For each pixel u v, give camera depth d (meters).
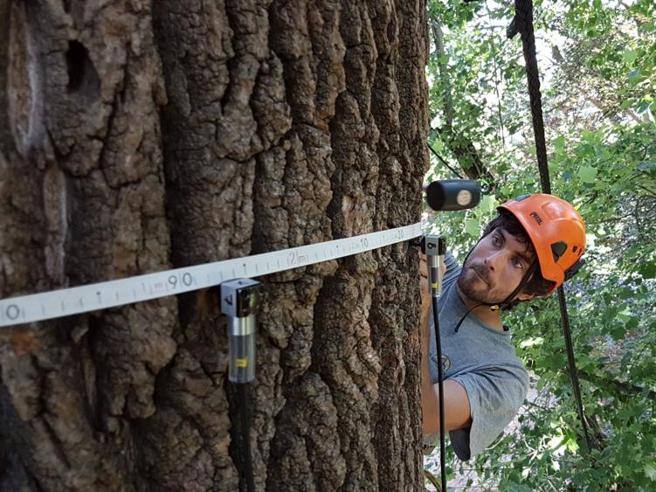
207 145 0.77
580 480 3.63
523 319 4.11
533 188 4.23
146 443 0.80
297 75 0.84
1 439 0.71
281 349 0.90
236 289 0.75
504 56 5.09
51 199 0.69
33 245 0.69
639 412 3.46
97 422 0.75
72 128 0.69
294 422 0.93
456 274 2.42
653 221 3.91
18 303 0.67
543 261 2.16
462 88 5.08
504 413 2.10
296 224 0.87
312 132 0.87
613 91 4.82
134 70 0.70
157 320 0.75
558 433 3.97
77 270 0.71
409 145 1.12
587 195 3.87
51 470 0.71
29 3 0.67
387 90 1.01
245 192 0.81
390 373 1.10
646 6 4.36
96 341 0.74
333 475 0.98
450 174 5.27
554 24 5.30
